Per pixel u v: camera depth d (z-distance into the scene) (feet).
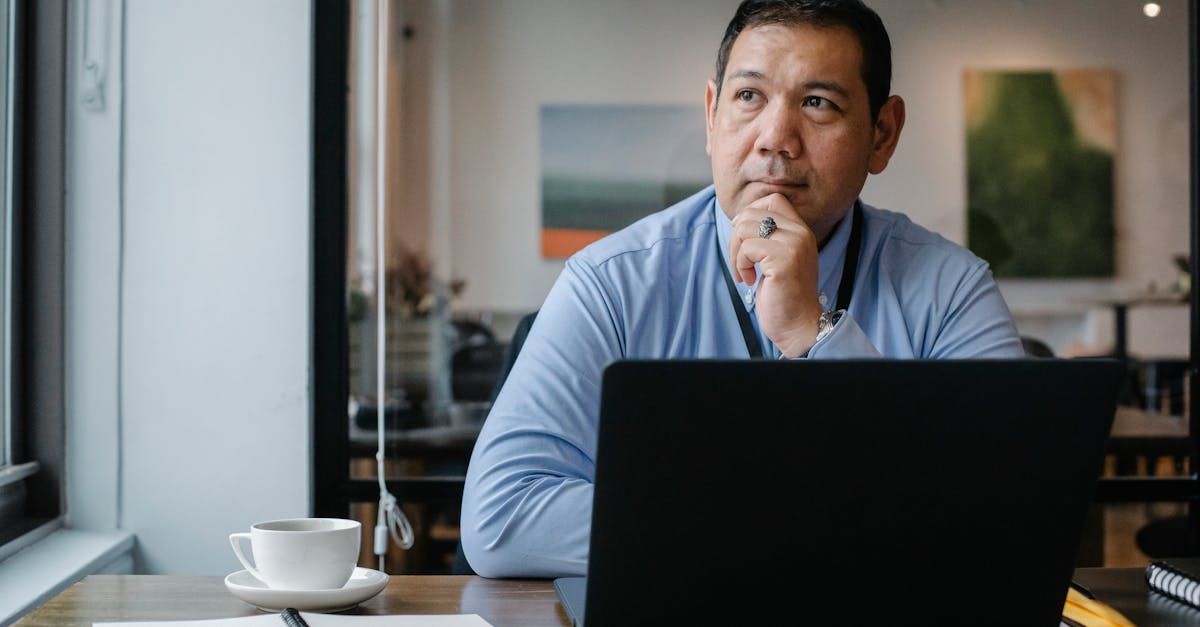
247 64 7.29
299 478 7.32
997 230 11.72
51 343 7.03
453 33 15.57
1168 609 3.43
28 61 6.98
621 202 13.94
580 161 14.43
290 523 3.59
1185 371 10.63
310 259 7.33
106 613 3.26
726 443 2.50
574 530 3.77
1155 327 11.94
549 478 4.01
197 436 7.26
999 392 2.56
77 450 7.15
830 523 2.60
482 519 3.94
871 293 5.13
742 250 4.51
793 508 2.57
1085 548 8.31
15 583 5.45
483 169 15.85
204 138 7.27
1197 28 8.72
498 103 15.61
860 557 2.64
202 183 7.27
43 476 7.01
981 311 5.06
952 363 2.53
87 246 7.16
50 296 7.02
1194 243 8.59
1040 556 2.70
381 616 3.22
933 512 2.62
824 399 2.50
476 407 9.32
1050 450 2.61
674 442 2.49
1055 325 11.94
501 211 15.92
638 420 2.46
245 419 7.30
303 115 7.31
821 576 2.65
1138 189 11.71
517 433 4.29
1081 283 11.82
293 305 7.32
